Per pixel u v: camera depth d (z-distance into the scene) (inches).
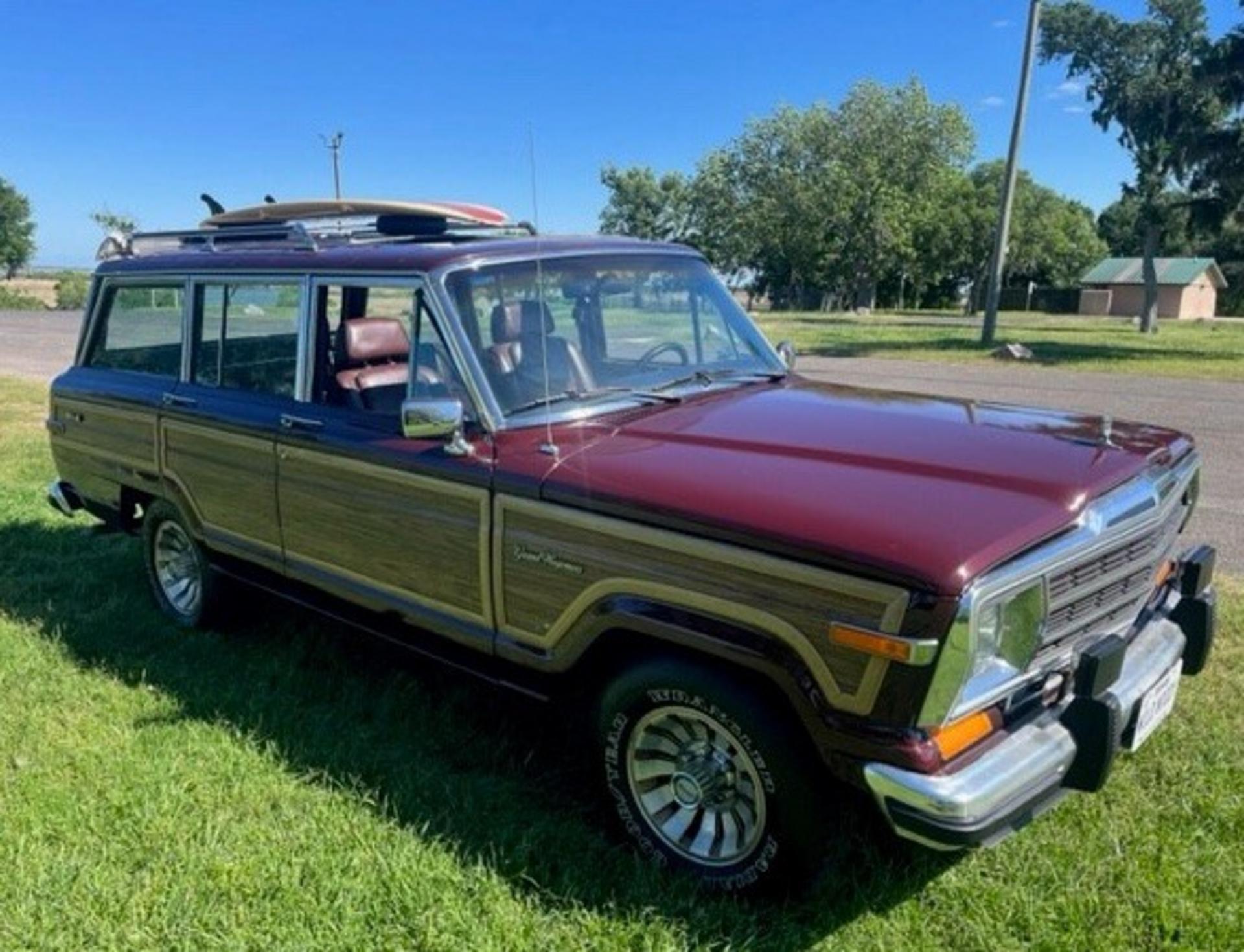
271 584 176.1
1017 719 107.0
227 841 126.4
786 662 103.8
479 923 111.3
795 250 2078.0
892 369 665.0
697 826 120.3
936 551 95.4
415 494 140.6
